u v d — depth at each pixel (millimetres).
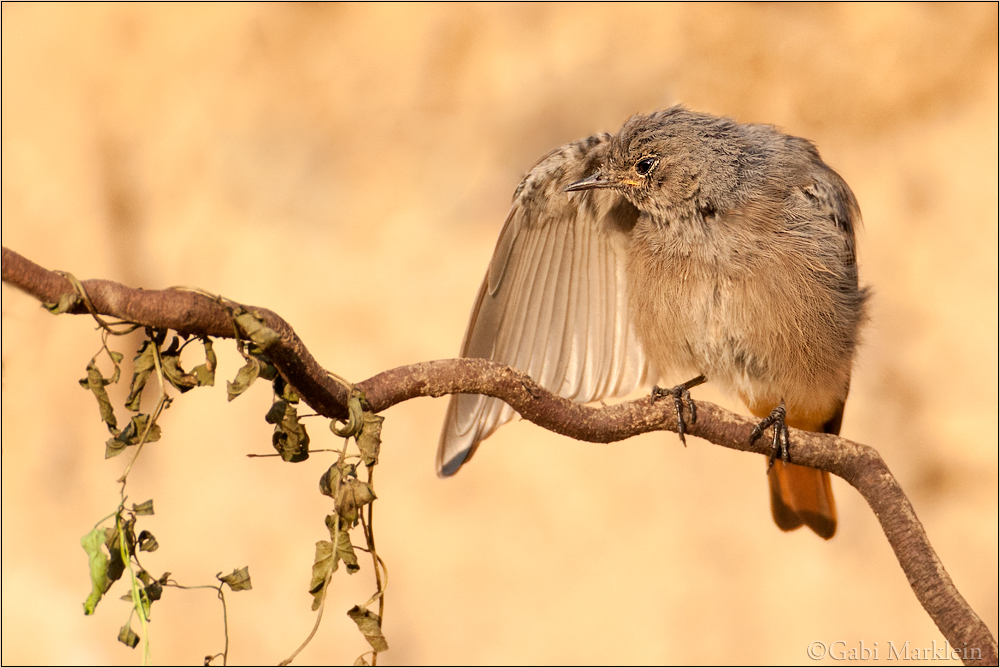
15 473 12820
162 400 4152
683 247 7258
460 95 15656
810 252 7152
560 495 12477
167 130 15094
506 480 12633
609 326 7574
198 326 4062
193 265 14547
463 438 6859
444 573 12109
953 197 14062
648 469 12570
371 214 15031
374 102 15602
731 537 12094
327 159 15344
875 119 15047
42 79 14875
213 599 11914
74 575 12250
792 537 12016
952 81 14969
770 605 11672
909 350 12898
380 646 4281
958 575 11711
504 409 6910
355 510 4277
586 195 7512
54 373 13125
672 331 7336
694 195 7188
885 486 5801
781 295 7094
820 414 7664
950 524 12031
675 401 6086
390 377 4875
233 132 15258
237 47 15602
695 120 7418
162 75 15328
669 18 15516
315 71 15719
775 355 7199
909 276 13531
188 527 12398
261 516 12367
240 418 12945
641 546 12125
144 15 15531
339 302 14273
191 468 12758
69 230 14289
